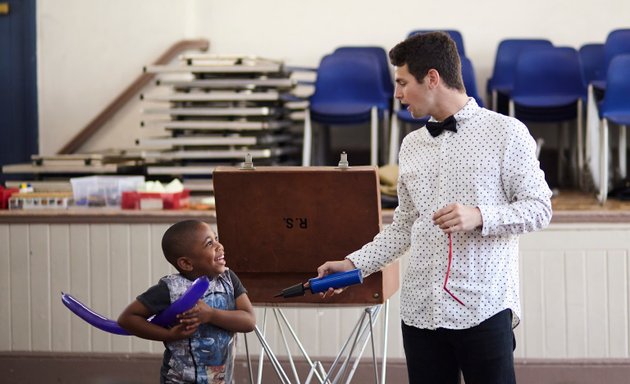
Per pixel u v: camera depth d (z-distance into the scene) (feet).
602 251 16.94
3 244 18.04
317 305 11.77
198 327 10.34
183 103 24.26
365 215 11.40
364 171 11.23
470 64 24.56
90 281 17.87
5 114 28.86
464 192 10.03
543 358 17.06
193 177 23.72
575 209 19.31
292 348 17.52
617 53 25.35
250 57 23.89
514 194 9.95
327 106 25.36
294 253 11.66
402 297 10.54
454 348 10.25
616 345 16.98
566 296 17.01
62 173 23.09
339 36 28.53
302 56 28.58
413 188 10.39
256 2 28.55
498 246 10.03
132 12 28.25
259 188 11.50
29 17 28.55
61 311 17.95
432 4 28.30
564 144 27.07
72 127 28.60
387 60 27.43
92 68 28.45
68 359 17.92
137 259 17.74
